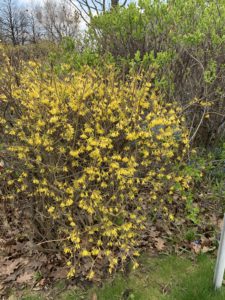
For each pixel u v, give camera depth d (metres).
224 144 3.52
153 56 3.78
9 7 23.80
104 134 2.45
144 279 2.61
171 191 2.76
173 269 2.71
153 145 2.55
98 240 2.37
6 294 2.49
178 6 4.22
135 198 2.79
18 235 2.93
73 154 2.30
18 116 2.66
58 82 2.67
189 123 3.92
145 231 2.92
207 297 2.38
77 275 2.58
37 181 2.38
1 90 2.61
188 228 3.09
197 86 3.76
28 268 2.68
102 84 2.57
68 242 2.61
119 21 4.19
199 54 3.82
